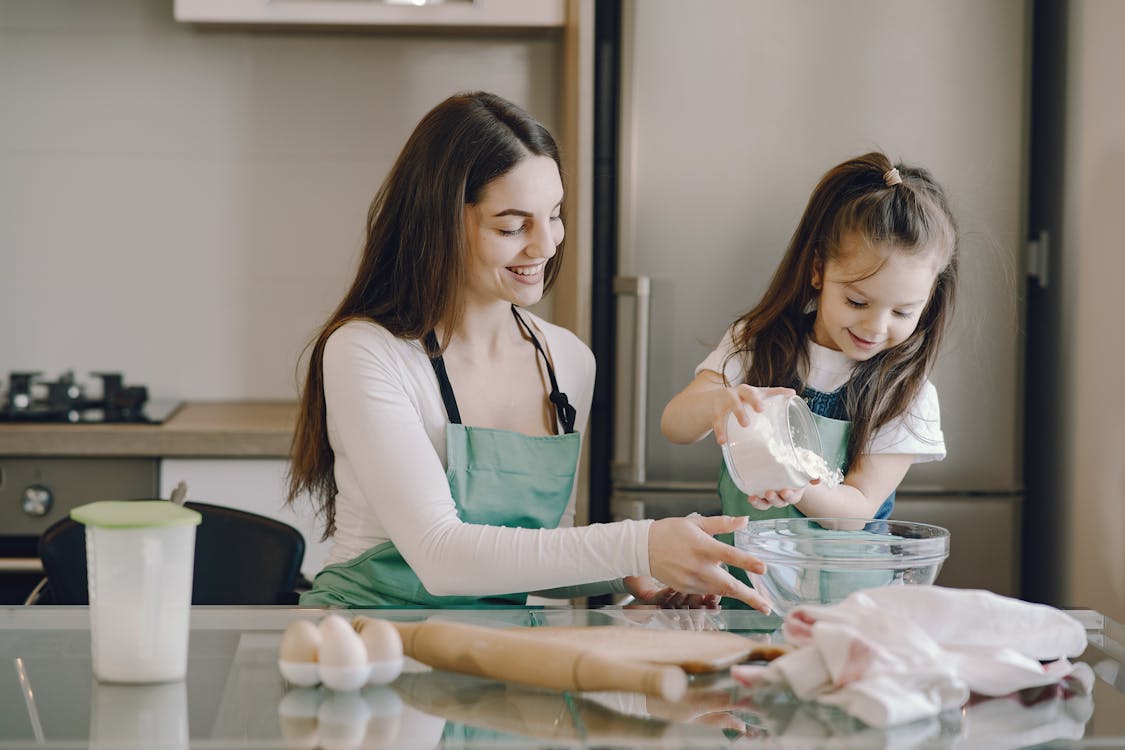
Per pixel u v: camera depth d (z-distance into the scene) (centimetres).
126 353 297
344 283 300
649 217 250
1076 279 249
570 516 160
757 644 103
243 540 168
